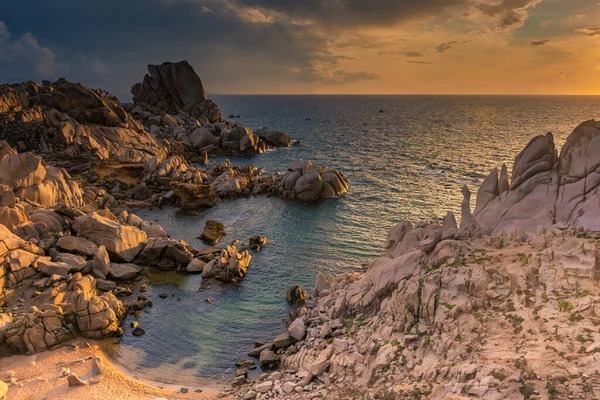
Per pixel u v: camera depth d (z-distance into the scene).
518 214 31.61
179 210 66.31
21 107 88.81
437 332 22.30
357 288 30.53
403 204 69.44
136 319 35.41
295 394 23.00
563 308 20.05
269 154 115.25
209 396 25.42
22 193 47.53
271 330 34.28
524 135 155.00
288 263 47.41
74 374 25.72
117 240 44.06
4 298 33.47
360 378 22.44
